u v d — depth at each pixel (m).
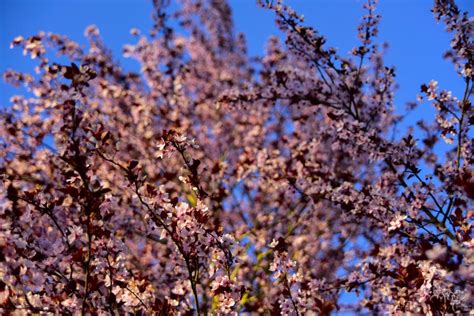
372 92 5.61
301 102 5.69
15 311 3.52
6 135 6.31
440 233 4.11
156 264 5.79
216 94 9.84
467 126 4.30
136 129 7.37
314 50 5.24
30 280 3.59
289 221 7.74
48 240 3.78
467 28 4.06
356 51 5.21
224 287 3.55
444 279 3.36
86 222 3.52
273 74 5.54
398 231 4.47
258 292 6.35
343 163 6.79
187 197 6.64
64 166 5.19
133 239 6.14
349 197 4.75
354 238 7.34
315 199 5.39
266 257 6.80
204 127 9.38
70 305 3.64
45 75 5.80
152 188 3.58
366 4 5.13
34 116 6.64
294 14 5.10
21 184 5.91
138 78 8.85
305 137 7.34
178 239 3.55
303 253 7.62
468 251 3.11
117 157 6.14
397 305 3.90
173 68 8.23
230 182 7.61
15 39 5.70
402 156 4.55
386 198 4.48
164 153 3.49
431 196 4.34
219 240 3.57
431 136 5.99
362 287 4.69
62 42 6.96
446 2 4.16
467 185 3.29
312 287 4.49
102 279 3.92
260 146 8.34
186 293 4.50
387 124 7.09
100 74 7.45
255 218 8.40
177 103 8.20
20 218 3.97
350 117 5.09
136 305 3.88
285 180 5.51
